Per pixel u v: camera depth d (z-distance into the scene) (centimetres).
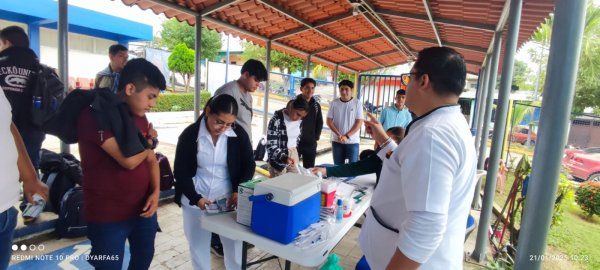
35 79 260
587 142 892
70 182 301
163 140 797
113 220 158
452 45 585
